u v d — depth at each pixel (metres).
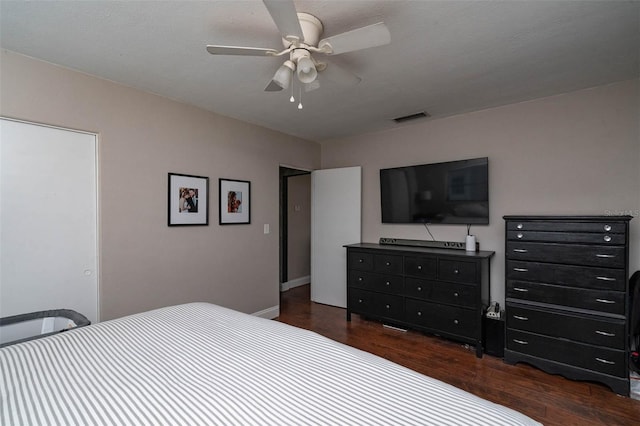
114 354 1.19
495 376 2.34
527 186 2.89
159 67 2.18
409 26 1.72
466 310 2.74
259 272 3.60
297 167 4.20
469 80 2.43
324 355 1.18
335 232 4.27
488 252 2.97
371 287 3.38
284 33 1.45
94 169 2.32
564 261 2.30
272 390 0.94
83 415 0.81
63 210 2.17
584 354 2.21
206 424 0.78
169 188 2.74
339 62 2.12
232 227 3.30
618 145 2.47
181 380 1.00
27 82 2.00
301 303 4.39
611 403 1.99
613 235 2.13
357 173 4.07
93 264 2.31
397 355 2.71
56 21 1.64
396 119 3.44
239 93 2.66
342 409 0.83
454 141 3.33
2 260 1.93
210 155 3.09
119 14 1.59
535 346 2.41
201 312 1.72
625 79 2.43
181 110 2.85
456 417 0.79
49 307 2.10
